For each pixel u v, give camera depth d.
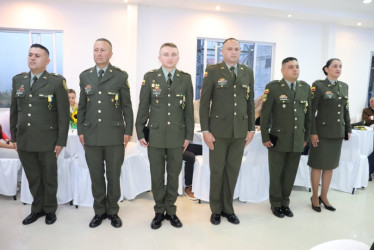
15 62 4.60
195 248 2.01
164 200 2.37
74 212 2.55
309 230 2.31
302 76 5.59
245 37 5.16
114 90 2.16
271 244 2.09
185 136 2.27
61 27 4.48
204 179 2.78
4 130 3.08
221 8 4.75
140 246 2.02
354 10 5.10
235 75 2.26
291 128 2.39
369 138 3.70
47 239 2.08
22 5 4.35
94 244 2.03
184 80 2.22
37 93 2.14
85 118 2.21
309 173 3.22
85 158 2.38
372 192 3.25
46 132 2.18
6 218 2.40
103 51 2.10
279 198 2.59
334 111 2.58
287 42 5.40
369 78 5.96
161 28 4.77
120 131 2.21
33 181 2.30
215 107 2.25
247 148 2.79
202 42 5.10
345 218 2.55
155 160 2.22
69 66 4.58
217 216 2.40
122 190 2.79
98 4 4.53
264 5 4.65
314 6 4.86
